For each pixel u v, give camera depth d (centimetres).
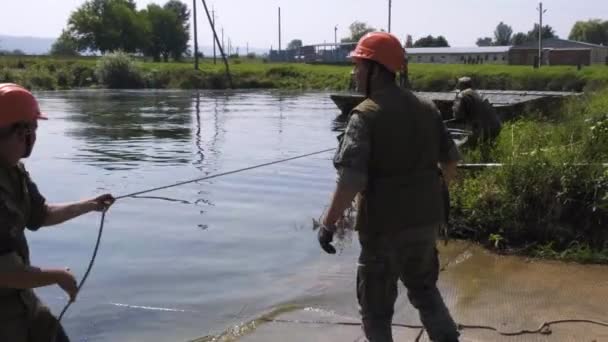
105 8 10281
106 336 517
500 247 707
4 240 293
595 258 656
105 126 2386
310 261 717
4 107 297
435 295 404
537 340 467
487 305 539
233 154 1634
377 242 379
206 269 696
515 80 4756
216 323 540
